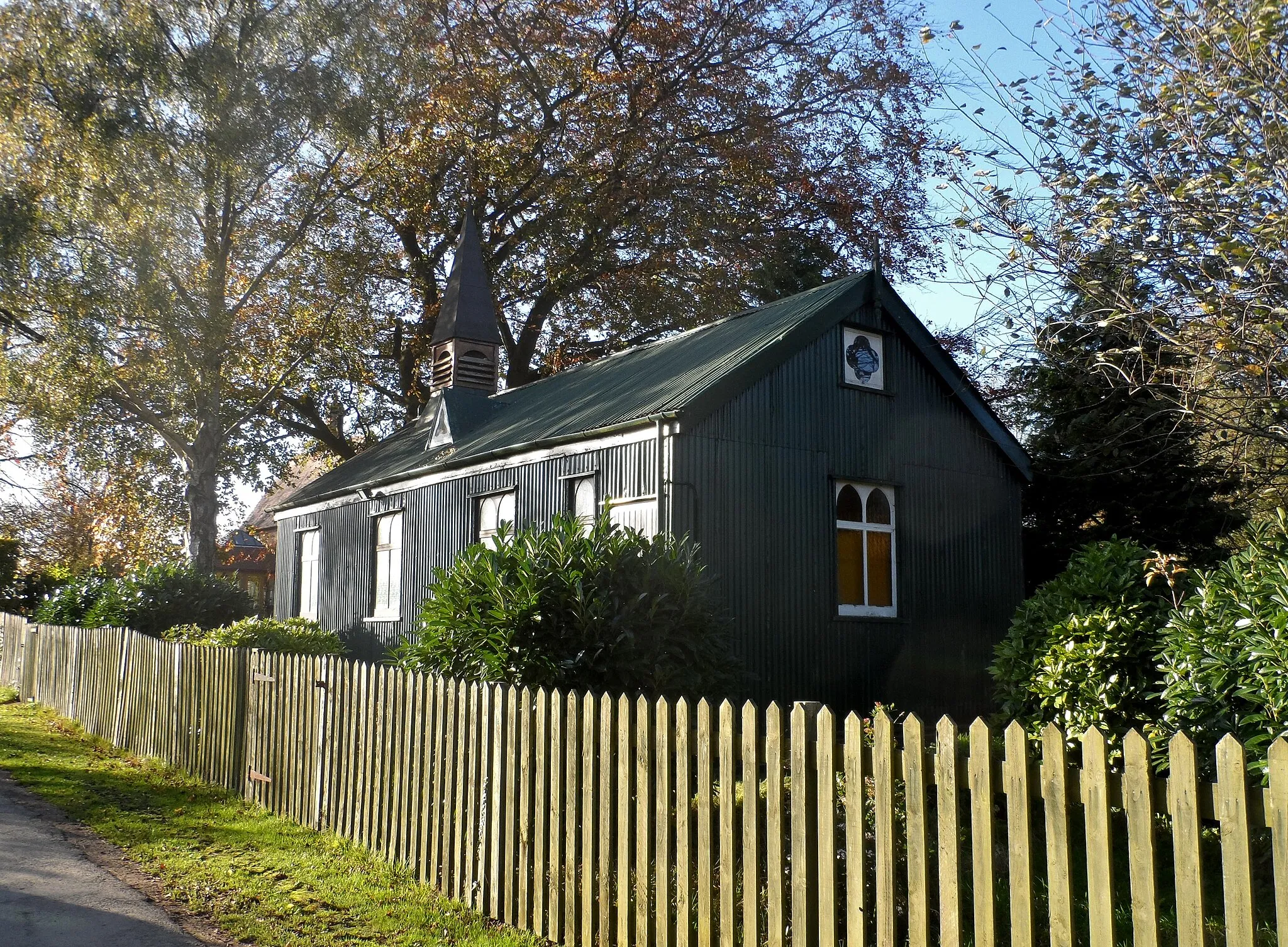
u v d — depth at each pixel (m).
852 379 15.11
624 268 33.56
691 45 32.25
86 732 15.09
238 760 10.66
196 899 7.16
